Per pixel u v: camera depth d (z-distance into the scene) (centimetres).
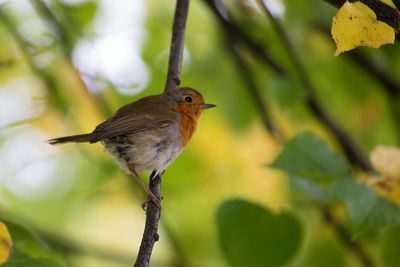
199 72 1380
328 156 741
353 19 559
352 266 1138
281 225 806
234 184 1314
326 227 1128
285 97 1044
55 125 1227
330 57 1348
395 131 1349
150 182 937
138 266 676
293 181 834
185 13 892
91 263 1438
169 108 982
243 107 1327
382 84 1262
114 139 938
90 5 1257
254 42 1233
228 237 809
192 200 1323
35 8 1192
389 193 706
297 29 1325
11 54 1243
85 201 1380
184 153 1325
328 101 1389
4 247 636
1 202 1378
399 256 803
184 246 1319
